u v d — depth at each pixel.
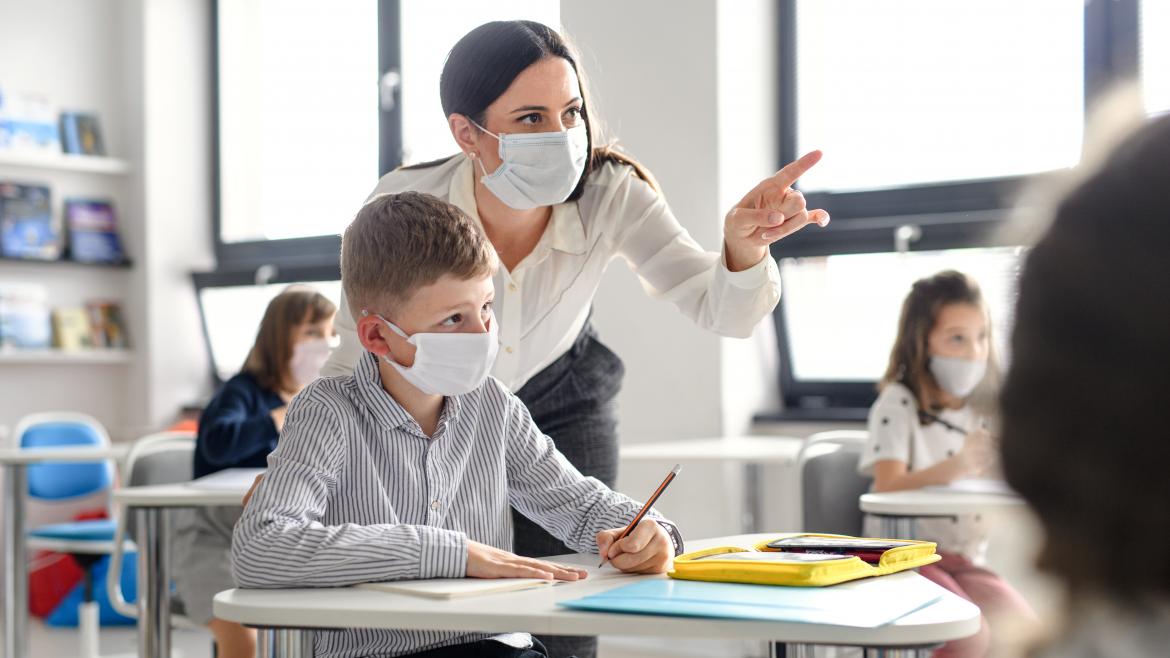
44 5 5.09
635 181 1.72
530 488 1.45
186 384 5.32
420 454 1.34
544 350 1.75
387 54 4.88
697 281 1.68
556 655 1.71
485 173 1.61
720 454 3.10
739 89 3.97
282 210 5.26
